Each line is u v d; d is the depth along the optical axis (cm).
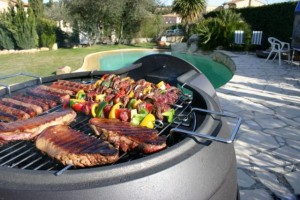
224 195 149
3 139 156
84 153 133
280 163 304
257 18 1338
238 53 1225
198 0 1794
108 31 1948
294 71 814
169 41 2244
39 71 921
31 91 235
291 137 370
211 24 1436
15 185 107
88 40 1909
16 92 240
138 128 168
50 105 209
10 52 1391
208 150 137
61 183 107
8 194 105
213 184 137
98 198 105
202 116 187
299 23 877
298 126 407
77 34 1869
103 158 134
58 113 189
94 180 108
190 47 1531
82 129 185
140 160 118
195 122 178
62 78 282
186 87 235
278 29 1202
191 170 125
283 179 274
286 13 1143
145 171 115
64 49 1634
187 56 1481
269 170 291
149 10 1906
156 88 238
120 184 108
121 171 112
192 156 127
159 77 291
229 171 156
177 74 288
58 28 1794
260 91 599
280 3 1169
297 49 891
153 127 184
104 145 145
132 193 109
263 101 528
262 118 439
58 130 162
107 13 1717
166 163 121
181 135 162
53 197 103
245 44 1262
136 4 1747
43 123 171
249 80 702
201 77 276
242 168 294
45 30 1578
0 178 110
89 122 177
